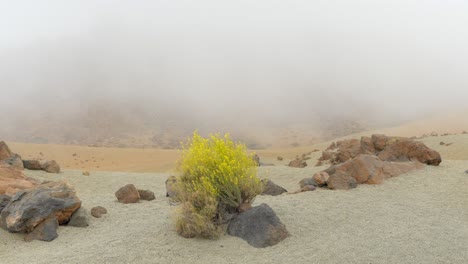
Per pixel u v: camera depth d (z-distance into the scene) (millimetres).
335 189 13812
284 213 10586
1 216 10805
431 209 11203
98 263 7875
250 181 10219
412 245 8227
